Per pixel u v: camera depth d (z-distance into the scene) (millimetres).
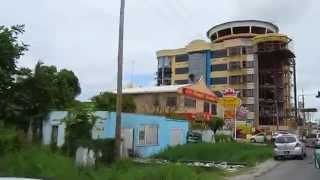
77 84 51531
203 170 24031
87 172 17703
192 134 44031
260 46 101375
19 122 28062
